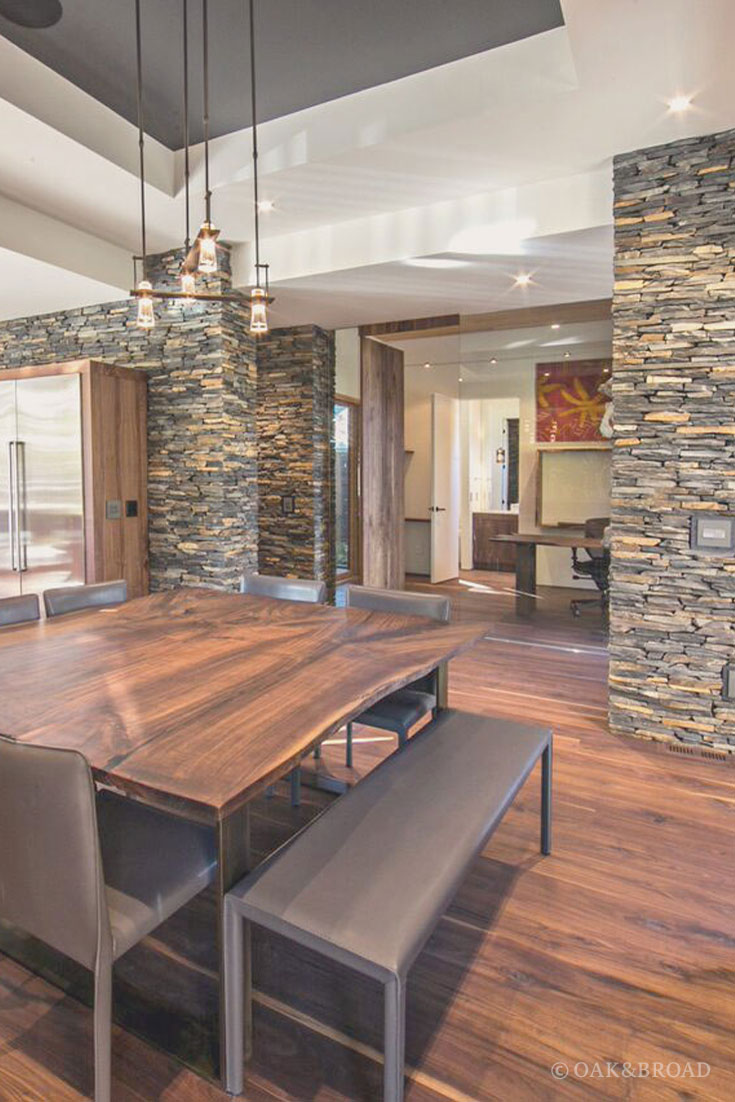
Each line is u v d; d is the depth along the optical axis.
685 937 1.83
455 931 1.86
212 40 2.54
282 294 4.45
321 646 2.14
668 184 2.91
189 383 4.33
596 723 3.38
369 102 2.91
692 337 2.90
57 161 3.05
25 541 4.44
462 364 5.74
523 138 2.88
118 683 1.77
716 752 3.02
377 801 1.68
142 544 4.49
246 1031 1.47
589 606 5.58
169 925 1.94
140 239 4.07
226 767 1.28
